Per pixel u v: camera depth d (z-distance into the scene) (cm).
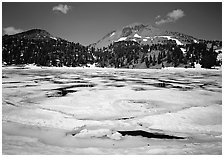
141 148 1138
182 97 2897
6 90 3212
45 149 1039
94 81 5009
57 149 1061
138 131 1517
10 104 2247
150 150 1074
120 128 1576
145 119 1778
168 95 3020
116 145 1236
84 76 6806
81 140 1308
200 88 3994
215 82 5312
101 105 2292
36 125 1571
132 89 3603
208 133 1504
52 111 1988
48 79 5378
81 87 3756
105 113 1995
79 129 1538
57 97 2711
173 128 1592
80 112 2005
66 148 1099
